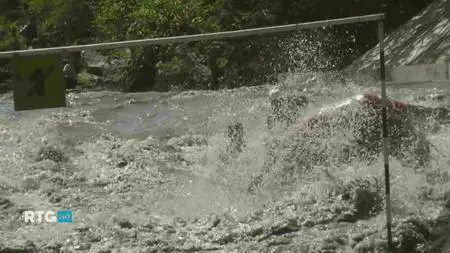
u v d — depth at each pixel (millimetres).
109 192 11148
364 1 31172
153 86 31859
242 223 9133
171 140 14633
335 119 11609
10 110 19500
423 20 25719
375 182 9727
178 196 10641
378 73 23109
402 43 24953
